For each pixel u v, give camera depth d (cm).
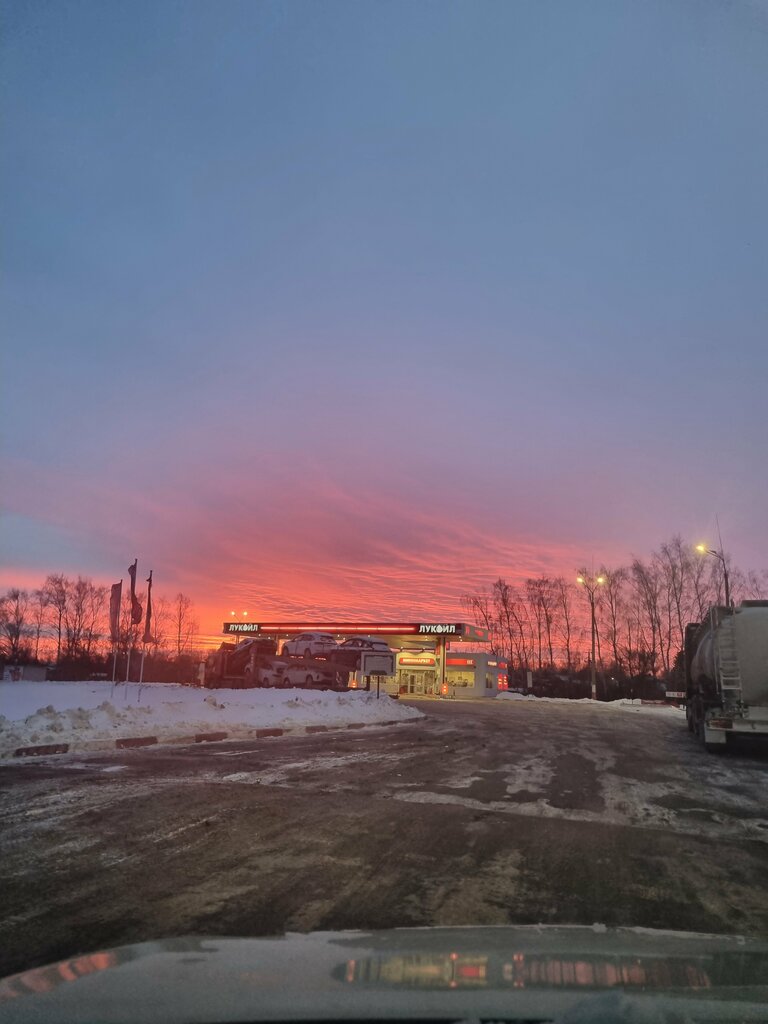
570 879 584
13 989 253
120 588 2127
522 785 1045
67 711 1405
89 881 540
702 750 1681
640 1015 227
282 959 283
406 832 727
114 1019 227
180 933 436
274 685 3275
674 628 5872
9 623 6750
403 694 5212
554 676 6369
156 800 842
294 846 657
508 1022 220
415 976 261
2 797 838
